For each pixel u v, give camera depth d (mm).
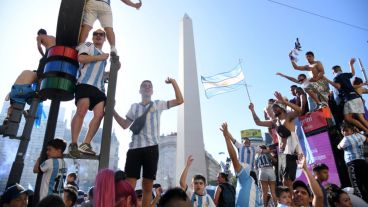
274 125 8633
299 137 7293
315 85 8070
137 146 4469
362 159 5676
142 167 4484
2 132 4027
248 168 5039
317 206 4055
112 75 3912
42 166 3605
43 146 3766
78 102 3805
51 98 3791
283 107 6625
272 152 8477
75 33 3816
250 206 4645
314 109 7828
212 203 5715
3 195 3643
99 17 4930
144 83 4930
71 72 3689
